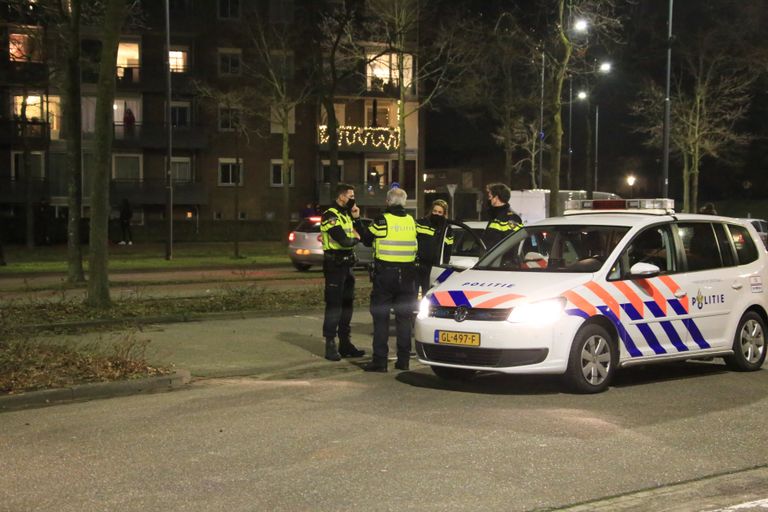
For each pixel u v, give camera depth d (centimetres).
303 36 4378
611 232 902
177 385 891
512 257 932
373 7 3788
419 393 839
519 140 5688
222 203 4725
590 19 2542
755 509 507
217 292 1677
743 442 654
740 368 972
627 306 855
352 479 552
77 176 1925
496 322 801
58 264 2734
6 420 723
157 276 2344
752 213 5684
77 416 739
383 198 4997
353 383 898
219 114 4672
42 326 1190
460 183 5928
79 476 559
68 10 2277
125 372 893
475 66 4534
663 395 830
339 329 1062
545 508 502
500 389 858
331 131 2795
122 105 4519
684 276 919
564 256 908
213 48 4588
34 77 4034
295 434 671
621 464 592
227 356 1050
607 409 762
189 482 546
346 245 1022
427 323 844
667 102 3120
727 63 4788
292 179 4831
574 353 810
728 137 4800
